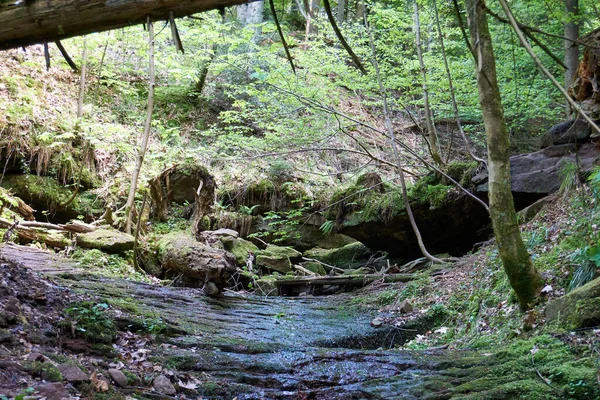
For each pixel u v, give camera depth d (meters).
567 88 9.33
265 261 10.74
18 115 10.91
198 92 15.09
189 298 7.12
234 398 3.67
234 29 14.17
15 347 3.54
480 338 5.50
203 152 13.36
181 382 3.76
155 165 12.51
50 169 11.02
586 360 3.80
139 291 6.78
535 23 10.59
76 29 2.36
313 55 11.87
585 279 5.12
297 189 12.67
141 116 13.75
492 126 5.43
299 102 11.69
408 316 7.05
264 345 5.05
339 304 8.16
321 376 4.21
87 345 4.06
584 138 7.95
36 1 2.32
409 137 14.36
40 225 9.37
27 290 4.51
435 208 9.31
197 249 8.34
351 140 13.98
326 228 10.97
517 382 3.62
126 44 13.39
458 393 3.64
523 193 8.27
